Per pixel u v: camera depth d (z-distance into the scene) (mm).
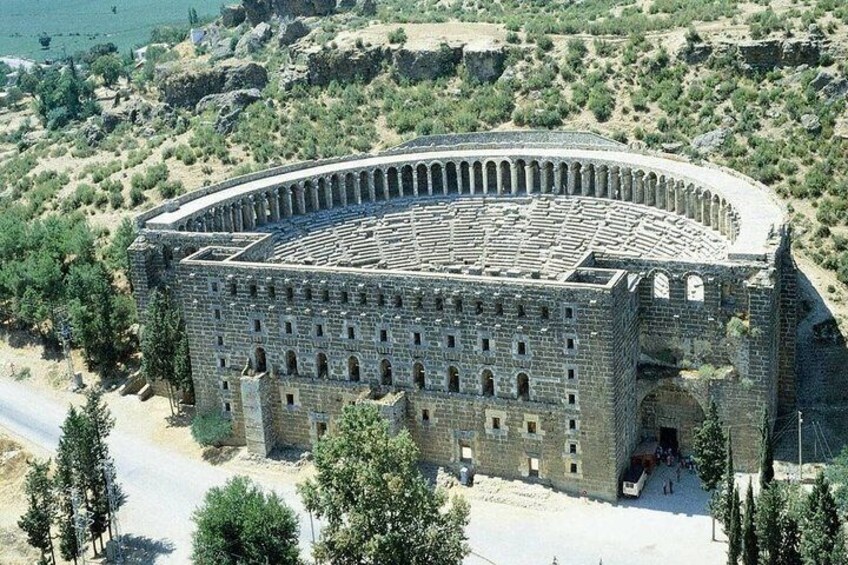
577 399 128750
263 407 143500
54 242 194625
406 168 191250
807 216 179250
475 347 132250
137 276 166500
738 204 153125
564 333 127062
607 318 124375
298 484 116125
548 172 187375
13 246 197125
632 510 128375
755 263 130000
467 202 188000
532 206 184375
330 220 184500
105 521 127625
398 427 136125
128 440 153375
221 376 146875
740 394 132000
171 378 157625
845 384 147750
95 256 194250
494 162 188125
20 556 131625
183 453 149250
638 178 177750
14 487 145000
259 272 140250
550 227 179250
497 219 183625
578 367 127562
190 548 127688
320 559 108688
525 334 129000
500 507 131375
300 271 138125
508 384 132000
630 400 134125
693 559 117688
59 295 184000
